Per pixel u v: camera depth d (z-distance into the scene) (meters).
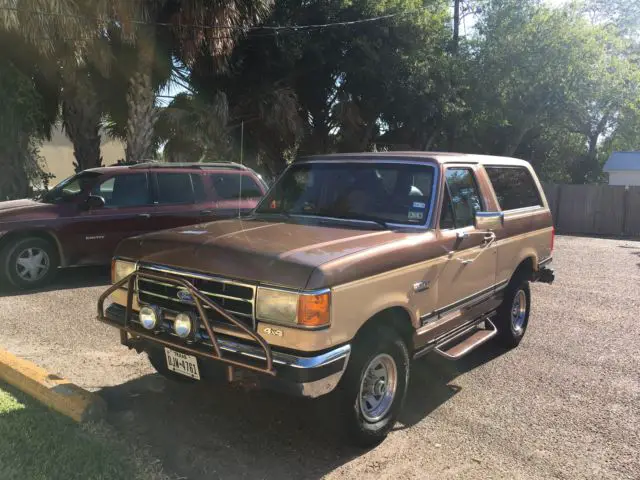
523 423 4.24
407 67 21.08
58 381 4.11
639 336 6.61
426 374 5.23
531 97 25.66
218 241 3.65
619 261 12.77
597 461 3.71
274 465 3.48
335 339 3.23
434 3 22.98
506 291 5.79
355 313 3.36
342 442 3.74
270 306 3.20
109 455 3.32
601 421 4.31
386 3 20.38
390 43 21.06
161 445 3.64
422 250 3.98
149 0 12.05
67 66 12.01
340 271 3.26
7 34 11.30
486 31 25.28
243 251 3.43
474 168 5.05
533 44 24.19
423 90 21.30
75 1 11.22
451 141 26.88
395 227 4.25
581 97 25.59
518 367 5.47
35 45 10.95
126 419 3.96
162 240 3.84
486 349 6.02
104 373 4.83
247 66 18.62
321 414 3.67
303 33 19.36
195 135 15.09
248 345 3.29
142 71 12.82
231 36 13.71
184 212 8.89
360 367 3.50
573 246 15.92
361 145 23.09
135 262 3.90
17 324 6.16
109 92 14.27
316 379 3.14
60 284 8.13
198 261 3.53
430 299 4.11
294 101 18.17
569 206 20.59
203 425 3.94
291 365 3.13
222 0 12.49
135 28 11.95
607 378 5.23
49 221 7.75
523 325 6.21
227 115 15.73
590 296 8.77
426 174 4.44
